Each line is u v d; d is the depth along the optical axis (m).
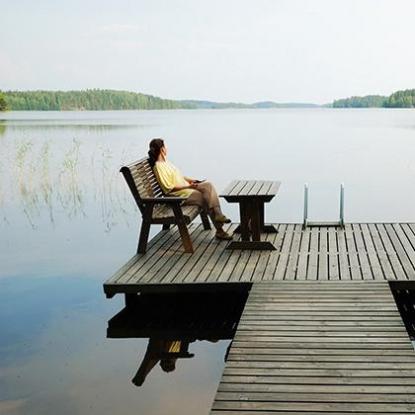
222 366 4.95
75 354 5.21
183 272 6.08
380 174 17.06
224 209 12.39
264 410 3.41
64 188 14.61
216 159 21.53
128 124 55.56
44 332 5.73
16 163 19.61
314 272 5.96
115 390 4.52
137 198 6.65
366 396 3.54
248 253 6.72
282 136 35.47
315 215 11.49
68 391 4.52
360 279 5.71
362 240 7.18
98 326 5.88
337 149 25.31
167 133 38.91
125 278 5.93
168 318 6.05
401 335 4.43
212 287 5.73
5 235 10.00
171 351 5.27
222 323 5.89
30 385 4.62
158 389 4.53
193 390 4.51
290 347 4.25
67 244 9.34
